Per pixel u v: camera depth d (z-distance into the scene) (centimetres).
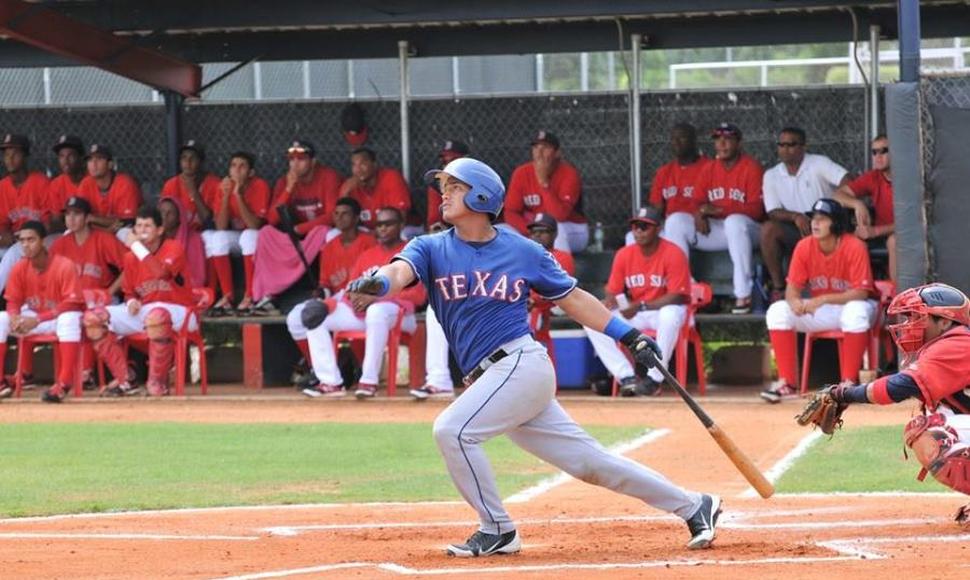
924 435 2230
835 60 6362
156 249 4906
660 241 4591
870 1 4669
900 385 2177
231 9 5078
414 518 2566
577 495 2877
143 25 5134
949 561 1919
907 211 4069
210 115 5753
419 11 4928
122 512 2697
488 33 5506
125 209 5281
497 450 3622
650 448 3566
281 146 5738
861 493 2775
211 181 5362
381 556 2061
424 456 3531
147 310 4906
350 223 4928
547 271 2066
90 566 2009
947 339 2181
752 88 5378
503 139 5581
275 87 6406
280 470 3309
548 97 5544
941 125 4047
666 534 2275
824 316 4409
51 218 5409
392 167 5662
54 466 3412
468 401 2022
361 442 3806
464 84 6481
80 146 5412
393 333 4797
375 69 6444
